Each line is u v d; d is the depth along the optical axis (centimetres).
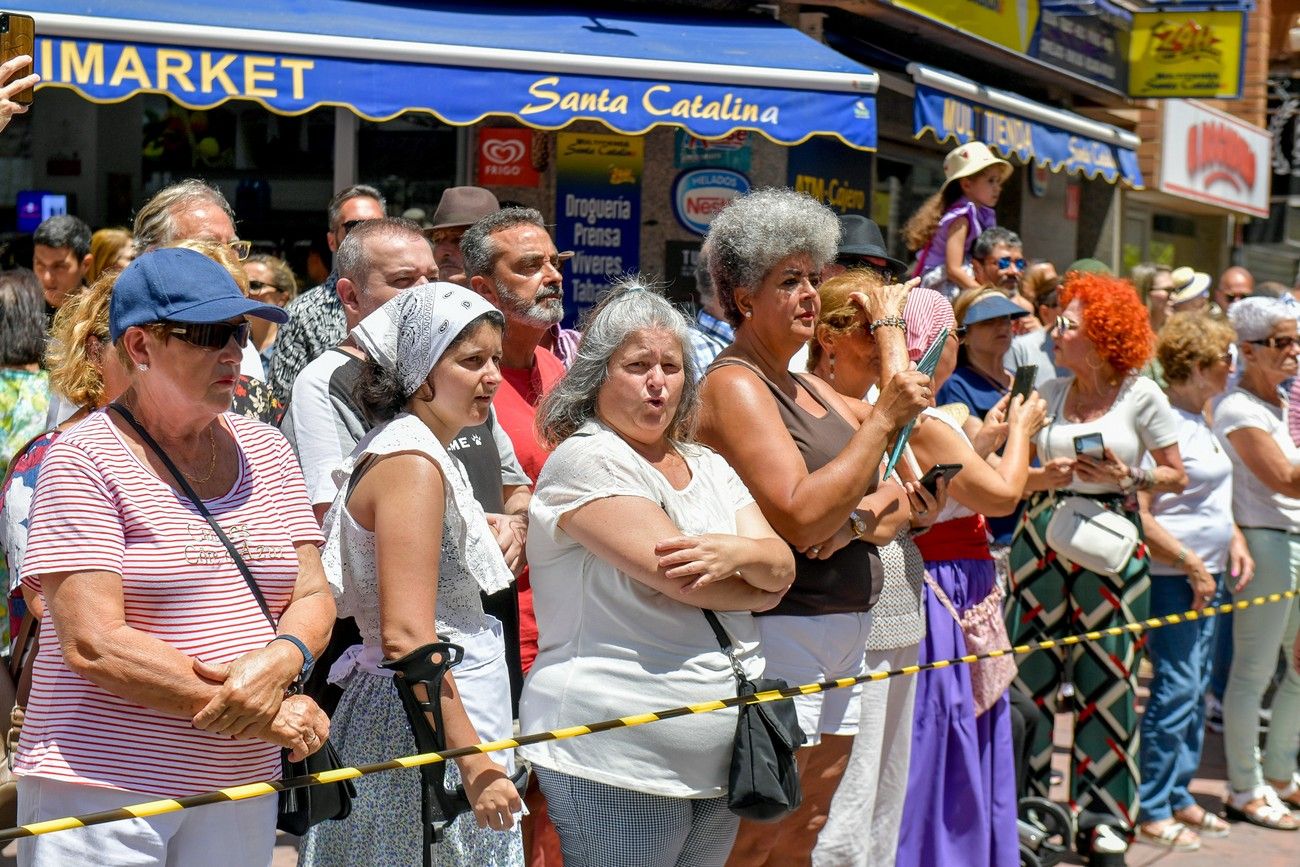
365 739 389
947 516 586
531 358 553
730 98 863
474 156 1073
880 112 1259
